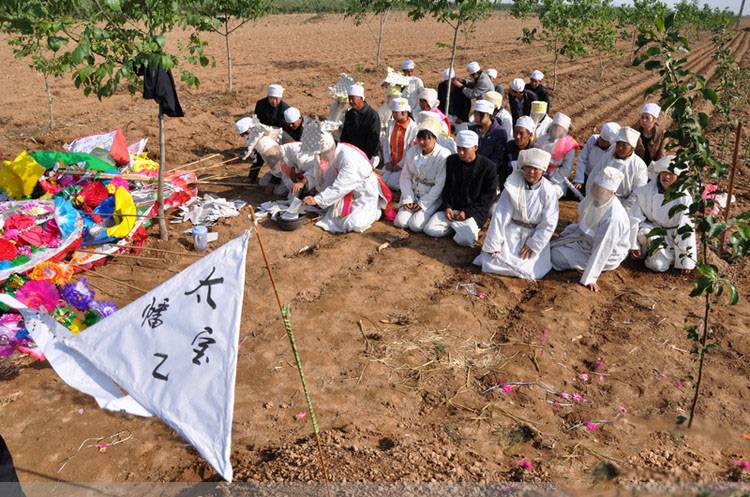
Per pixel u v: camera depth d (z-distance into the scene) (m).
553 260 7.14
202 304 3.12
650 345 5.59
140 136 11.27
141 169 7.91
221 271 3.10
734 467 4.07
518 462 4.08
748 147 12.27
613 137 8.42
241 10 14.27
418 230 7.98
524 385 4.99
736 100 12.59
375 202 8.02
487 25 45.12
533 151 6.45
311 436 4.30
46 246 5.52
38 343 3.78
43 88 14.79
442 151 7.78
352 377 5.04
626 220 6.61
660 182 6.75
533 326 5.87
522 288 6.69
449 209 7.73
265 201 8.72
